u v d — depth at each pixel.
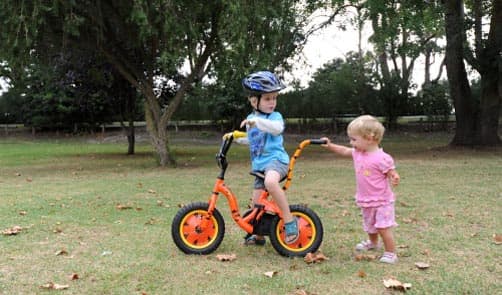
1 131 31.08
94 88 18.56
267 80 4.38
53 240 5.06
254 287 3.59
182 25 11.41
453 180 9.41
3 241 5.03
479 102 17.59
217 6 12.06
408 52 16.39
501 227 5.45
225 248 4.64
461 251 4.51
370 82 27.08
